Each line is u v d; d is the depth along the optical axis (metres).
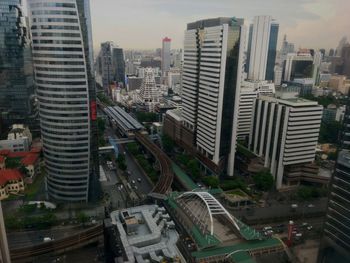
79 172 189.62
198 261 128.38
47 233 161.38
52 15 161.25
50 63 168.88
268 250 140.12
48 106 177.75
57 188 194.38
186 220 155.62
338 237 118.88
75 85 173.62
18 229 163.00
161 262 108.12
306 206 195.38
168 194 183.88
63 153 185.38
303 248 150.38
